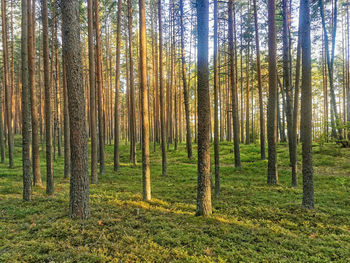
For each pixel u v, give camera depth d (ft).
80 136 19.84
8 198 27.71
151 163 63.05
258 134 123.34
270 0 32.89
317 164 46.44
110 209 23.04
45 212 22.26
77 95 19.63
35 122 35.14
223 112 104.63
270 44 33.55
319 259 13.48
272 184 34.27
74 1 19.56
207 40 20.35
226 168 48.93
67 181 39.58
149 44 81.71
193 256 13.79
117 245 15.23
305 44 22.93
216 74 28.09
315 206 23.34
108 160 72.74
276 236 16.75
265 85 87.35
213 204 24.84
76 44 19.63
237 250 14.79
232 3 40.19
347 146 56.65
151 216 21.31
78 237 16.14
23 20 26.37
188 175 45.21
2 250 14.76
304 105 23.18
